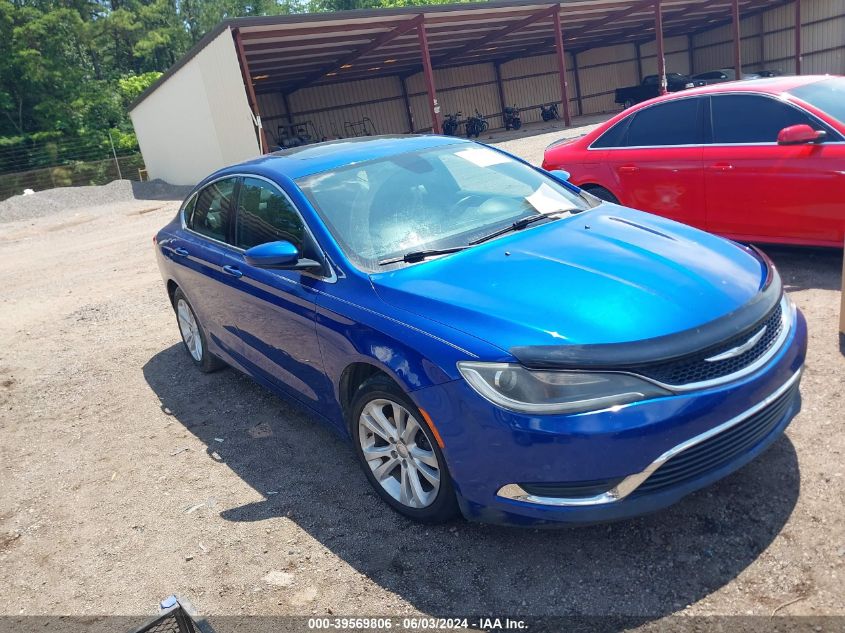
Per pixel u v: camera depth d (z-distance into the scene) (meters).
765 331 2.87
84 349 6.58
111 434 4.64
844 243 5.05
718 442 2.65
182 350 6.11
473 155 4.35
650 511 2.58
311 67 28.41
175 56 60.25
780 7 37.41
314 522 3.32
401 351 2.88
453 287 3.00
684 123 6.09
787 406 3.01
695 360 2.60
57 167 40.41
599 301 2.75
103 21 54.25
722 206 5.86
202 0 65.56
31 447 4.62
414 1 60.66
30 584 3.18
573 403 2.49
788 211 5.47
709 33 42.09
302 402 3.91
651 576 2.65
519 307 2.78
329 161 4.07
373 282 3.20
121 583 3.09
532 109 40.00
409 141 4.44
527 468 2.56
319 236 3.53
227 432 4.40
